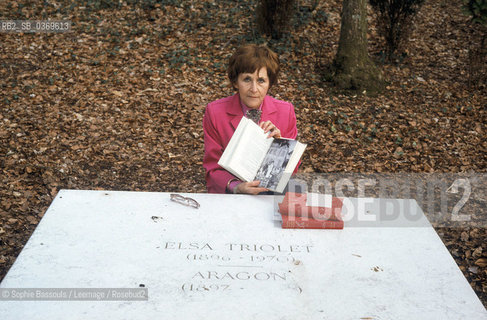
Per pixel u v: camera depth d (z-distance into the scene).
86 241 2.23
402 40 7.90
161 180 5.05
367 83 7.08
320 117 6.38
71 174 4.97
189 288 1.91
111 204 2.61
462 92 7.11
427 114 6.54
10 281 1.92
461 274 2.08
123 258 2.11
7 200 4.34
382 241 2.34
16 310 1.75
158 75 7.15
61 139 5.56
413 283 2.01
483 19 6.69
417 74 7.63
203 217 2.51
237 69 2.93
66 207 2.54
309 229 2.43
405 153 5.68
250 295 1.88
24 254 2.11
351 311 1.81
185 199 2.66
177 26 8.51
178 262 2.09
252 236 2.34
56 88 6.67
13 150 5.21
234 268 2.06
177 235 2.32
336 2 9.55
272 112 3.12
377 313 1.81
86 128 5.84
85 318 1.72
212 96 6.72
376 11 7.98
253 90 2.89
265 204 2.69
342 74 7.12
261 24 8.34
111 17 8.67
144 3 9.05
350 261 2.15
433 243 2.34
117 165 5.24
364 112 6.58
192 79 7.11
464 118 6.45
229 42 8.10
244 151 2.75
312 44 8.17
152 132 5.89
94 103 6.39
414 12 7.75
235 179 2.92
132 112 6.26
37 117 5.95
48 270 2.00
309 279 2.00
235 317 1.75
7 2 8.90
